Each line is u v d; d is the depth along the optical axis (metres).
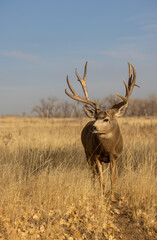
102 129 26.38
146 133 52.34
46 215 22.83
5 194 24.17
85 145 31.81
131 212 24.30
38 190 25.39
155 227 21.94
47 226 21.25
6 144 40.00
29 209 23.31
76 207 24.44
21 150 36.78
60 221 22.11
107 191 28.02
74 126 55.19
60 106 99.81
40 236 20.44
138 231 21.75
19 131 55.00
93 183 28.80
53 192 25.03
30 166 30.86
